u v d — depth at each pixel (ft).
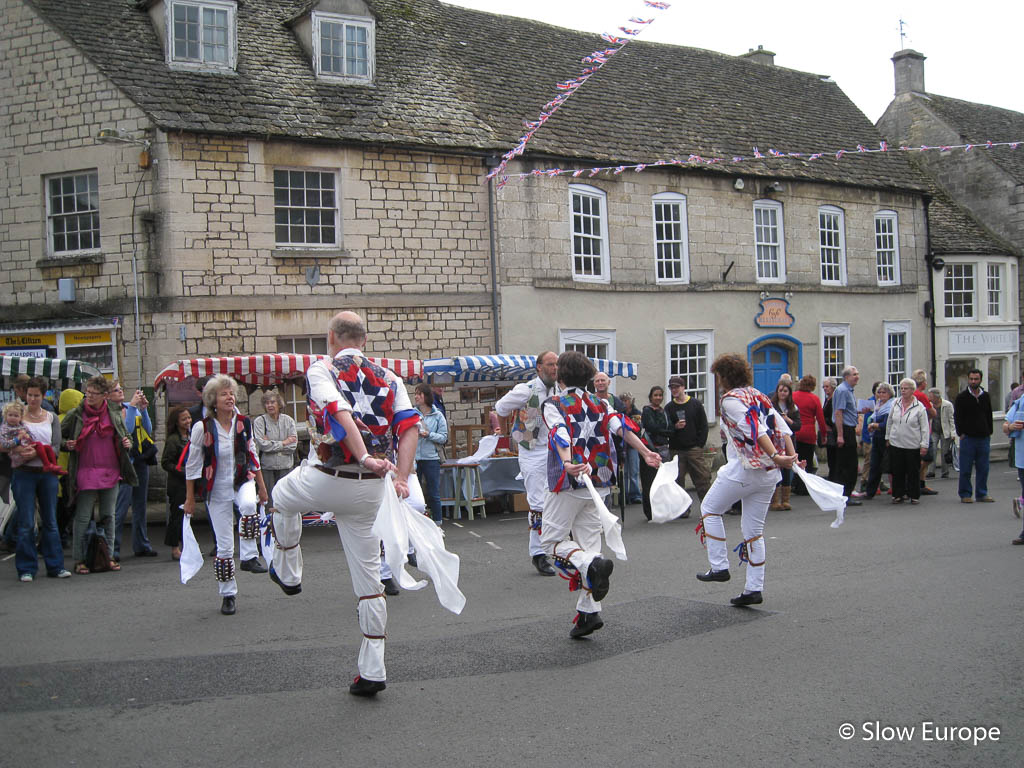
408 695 17.57
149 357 47.88
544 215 58.34
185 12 50.55
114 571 31.14
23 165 49.93
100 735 15.71
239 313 49.03
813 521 39.91
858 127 81.56
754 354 69.46
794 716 16.20
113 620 23.71
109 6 51.62
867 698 17.02
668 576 28.35
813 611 23.45
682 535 37.04
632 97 68.80
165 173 47.26
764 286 69.21
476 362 44.16
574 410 21.18
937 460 59.93
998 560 29.81
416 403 40.22
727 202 67.41
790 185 71.00
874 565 29.37
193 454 24.41
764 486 23.58
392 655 20.20
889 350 78.48
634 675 18.56
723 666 19.04
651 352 63.46
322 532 39.86
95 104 48.42
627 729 15.72
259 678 18.69
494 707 16.85
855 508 44.60
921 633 21.22
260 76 52.06
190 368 39.17
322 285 51.13
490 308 56.18
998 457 73.56
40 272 49.80
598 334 60.85
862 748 14.83
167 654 20.48
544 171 57.26
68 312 49.03
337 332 17.78
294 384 44.65
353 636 21.94
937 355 81.97
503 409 27.55
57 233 50.11
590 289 60.29
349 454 16.93
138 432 34.27
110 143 48.08
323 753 14.88
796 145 73.67
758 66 82.02
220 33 51.19
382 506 16.60
